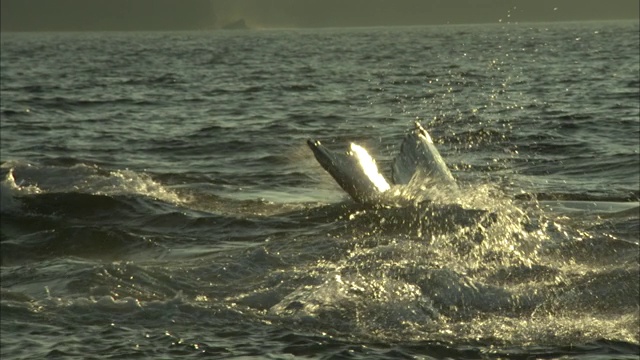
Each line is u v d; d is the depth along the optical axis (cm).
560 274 2952
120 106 9575
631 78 12344
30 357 2481
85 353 2509
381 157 6212
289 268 3130
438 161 3884
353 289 2877
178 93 11169
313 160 5941
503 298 2806
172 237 3662
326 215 3784
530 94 10238
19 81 13438
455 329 2656
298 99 10194
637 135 6838
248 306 2838
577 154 5947
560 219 3619
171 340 2589
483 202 3678
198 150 6456
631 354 2497
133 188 4525
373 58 19588
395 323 2684
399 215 3556
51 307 2834
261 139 6931
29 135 7256
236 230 3734
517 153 6050
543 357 2481
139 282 3056
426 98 9981
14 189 4269
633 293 2823
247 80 13375
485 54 19850
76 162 5956
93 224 3925
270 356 2491
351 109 8988
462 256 3098
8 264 3456
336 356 2483
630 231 3438
